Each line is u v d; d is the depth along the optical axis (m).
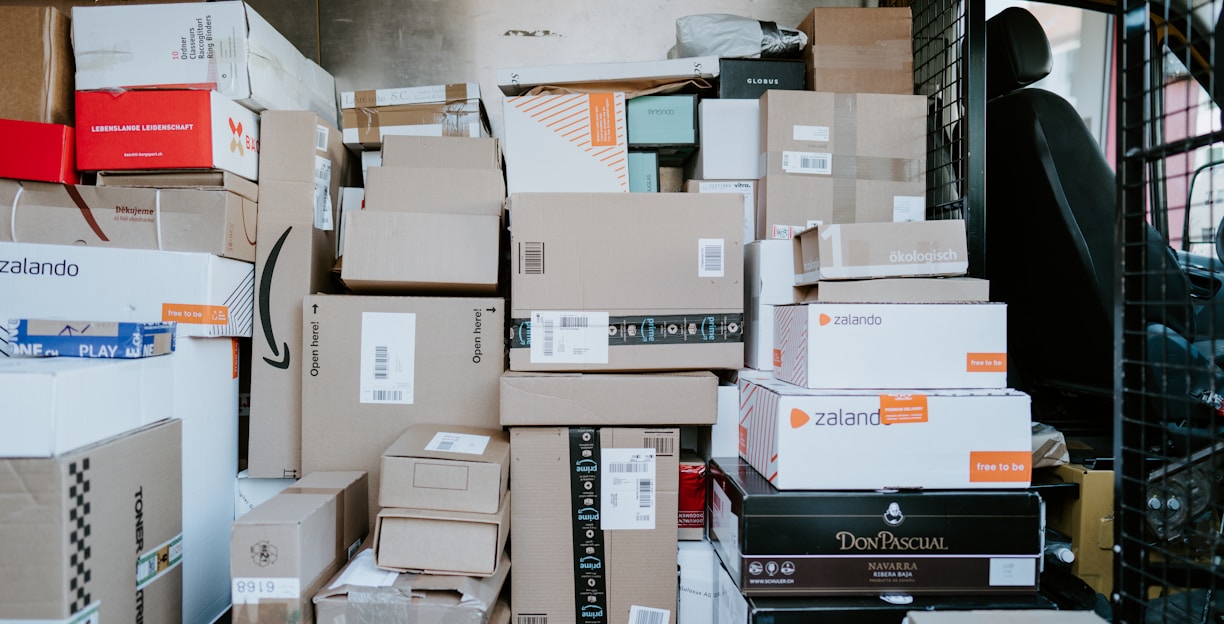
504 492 1.24
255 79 1.47
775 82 1.76
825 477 1.19
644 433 1.31
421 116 1.74
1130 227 1.04
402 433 1.39
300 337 1.51
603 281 1.35
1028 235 1.68
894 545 1.17
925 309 1.24
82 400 1.00
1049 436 1.55
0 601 0.93
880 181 1.64
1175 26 1.11
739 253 1.38
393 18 2.04
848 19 1.74
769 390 1.24
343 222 1.67
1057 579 1.38
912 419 1.20
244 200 1.49
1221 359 1.47
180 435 1.25
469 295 1.56
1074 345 1.65
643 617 1.31
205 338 1.43
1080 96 2.97
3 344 1.32
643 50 2.09
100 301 1.35
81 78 1.42
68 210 1.39
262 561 1.04
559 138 1.66
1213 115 1.15
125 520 1.08
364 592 1.06
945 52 1.74
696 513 1.43
